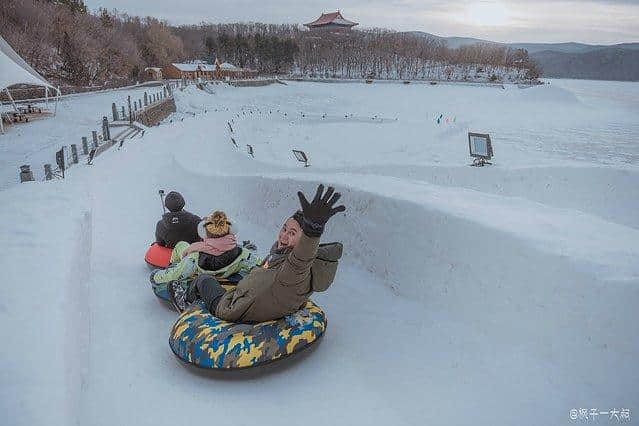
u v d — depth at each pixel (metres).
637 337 3.94
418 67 157.25
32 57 70.81
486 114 56.16
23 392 3.13
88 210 7.93
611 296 4.15
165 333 5.51
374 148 29.36
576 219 5.56
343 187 7.15
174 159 17.88
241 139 33.25
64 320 4.12
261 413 4.12
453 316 5.38
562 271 4.53
